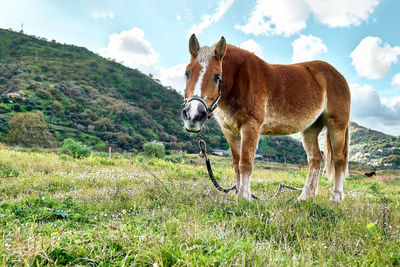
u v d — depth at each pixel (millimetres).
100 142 72188
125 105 114812
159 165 11617
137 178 6664
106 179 6465
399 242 2365
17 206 3199
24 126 46250
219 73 3359
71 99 102125
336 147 4984
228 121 4035
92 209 3520
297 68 4801
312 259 1965
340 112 4957
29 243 1937
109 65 169500
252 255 1801
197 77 3268
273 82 4199
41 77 116938
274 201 3951
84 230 2521
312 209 3566
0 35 173875
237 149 4441
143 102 134500
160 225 2607
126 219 2922
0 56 151500
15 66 129500
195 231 2105
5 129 53062
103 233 2221
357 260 2053
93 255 1852
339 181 4906
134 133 89812
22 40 176000
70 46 186250
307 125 4711
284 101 4285
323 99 4844
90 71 151125
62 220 2896
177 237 2115
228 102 3867
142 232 2295
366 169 54281
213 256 1724
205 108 3145
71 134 69938
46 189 5270
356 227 2736
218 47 3387
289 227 2637
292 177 11414
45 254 1724
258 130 3955
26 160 10539
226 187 5719
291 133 4688
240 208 3369
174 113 128250
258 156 90125
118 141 75125
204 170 9516
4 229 2432
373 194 7492
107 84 143875
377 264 1862
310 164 5227
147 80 164625
